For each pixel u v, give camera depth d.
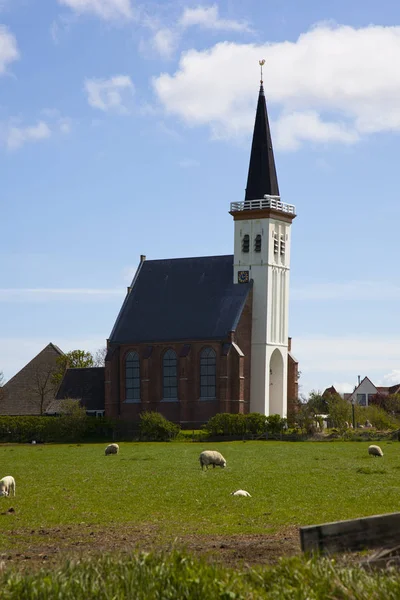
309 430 102.12
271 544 23.55
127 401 127.12
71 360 149.38
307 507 32.09
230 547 23.27
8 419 106.06
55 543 24.98
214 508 32.62
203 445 90.31
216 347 121.94
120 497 36.97
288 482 42.59
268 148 128.00
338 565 17.05
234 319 122.25
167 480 45.03
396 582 15.89
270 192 126.75
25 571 17.92
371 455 65.75
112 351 128.12
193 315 126.00
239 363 119.69
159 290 131.38
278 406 125.94
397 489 38.12
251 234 125.75
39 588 16.16
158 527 27.98
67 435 105.00
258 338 123.94
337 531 18.19
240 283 125.94
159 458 66.12
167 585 16.20
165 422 104.25
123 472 51.53
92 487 41.84
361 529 18.22
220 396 119.75
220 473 49.44
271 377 126.69
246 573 17.34
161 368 125.62
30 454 75.81
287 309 127.88
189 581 16.19
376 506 31.92
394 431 96.50
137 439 104.75
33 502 35.59
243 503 33.91
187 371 122.38
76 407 107.75
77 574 16.91
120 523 29.09
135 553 18.33
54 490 40.56
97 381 131.12
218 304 125.44
